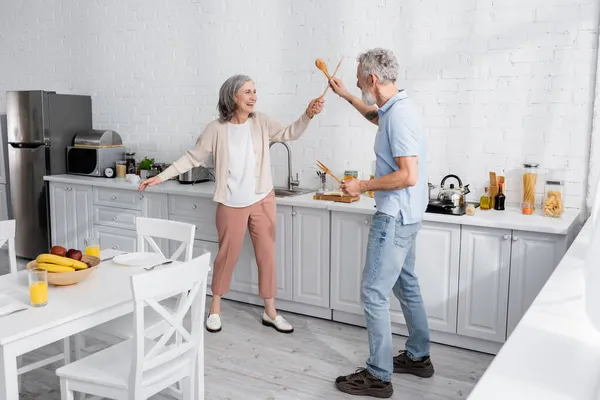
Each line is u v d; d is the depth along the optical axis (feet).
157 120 16.67
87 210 16.06
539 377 4.09
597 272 3.66
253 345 11.34
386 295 9.02
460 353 10.96
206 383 9.75
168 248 14.44
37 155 16.89
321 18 13.62
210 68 15.51
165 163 16.57
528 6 11.34
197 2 15.47
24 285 7.91
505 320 10.47
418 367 9.96
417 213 8.80
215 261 12.27
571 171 11.31
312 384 9.73
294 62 14.14
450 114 12.34
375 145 8.97
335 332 12.00
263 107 14.71
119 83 17.24
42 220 17.19
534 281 10.12
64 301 7.16
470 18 11.91
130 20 16.72
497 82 11.80
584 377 4.08
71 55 18.07
